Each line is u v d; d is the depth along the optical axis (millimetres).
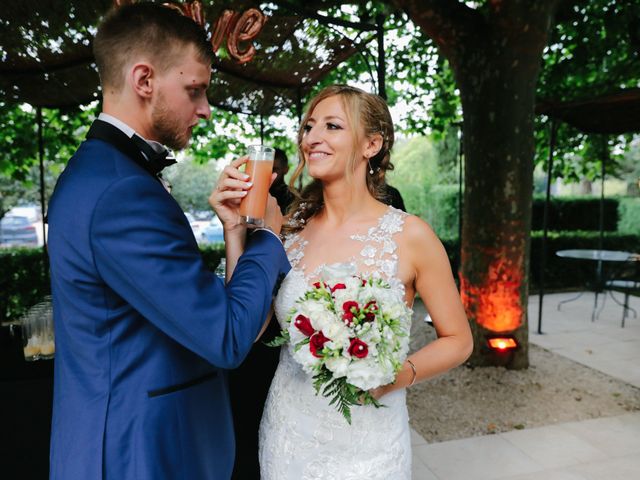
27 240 15070
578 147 7117
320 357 1183
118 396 1125
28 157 6082
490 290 4312
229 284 1188
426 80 6582
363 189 1681
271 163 1294
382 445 1466
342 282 1303
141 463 1120
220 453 1321
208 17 3209
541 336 5488
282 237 1786
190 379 1220
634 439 3195
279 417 1559
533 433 3295
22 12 3105
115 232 1036
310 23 3635
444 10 3977
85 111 5969
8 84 4188
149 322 1149
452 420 3498
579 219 9648
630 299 7410
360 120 1571
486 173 4180
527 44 3865
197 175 15719
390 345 1176
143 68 1133
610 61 5859
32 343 2322
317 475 1472
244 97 4965
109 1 3076
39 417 2012
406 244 1570
